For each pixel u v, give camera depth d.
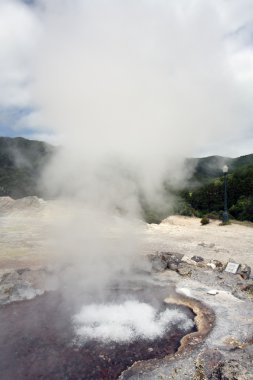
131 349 7.10
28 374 6.25
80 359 6.72
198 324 8.02
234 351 6.57
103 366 6.51
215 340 7.14
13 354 6.85
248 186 26.56
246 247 15.14
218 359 6.27
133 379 5.95
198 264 12.11
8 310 8.73
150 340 7.45
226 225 21.58
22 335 7.55
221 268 11.80
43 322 8.14
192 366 6.23
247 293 9.77
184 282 10.68
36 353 6.90
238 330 7.59
